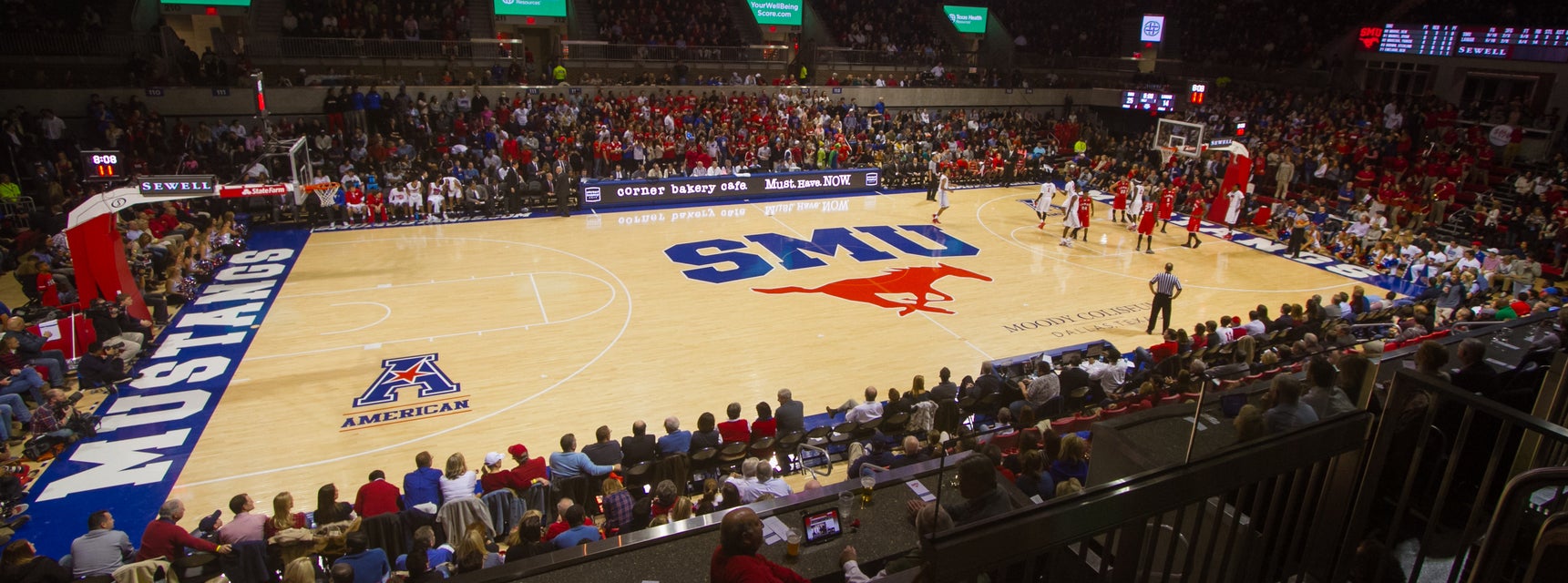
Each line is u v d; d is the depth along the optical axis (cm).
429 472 931
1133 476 299
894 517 592
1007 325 1678
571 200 2698
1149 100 3522
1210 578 420
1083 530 288
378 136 2639
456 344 1524
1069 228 2316
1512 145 2633
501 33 3434
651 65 3447
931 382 1412
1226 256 2253
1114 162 3259
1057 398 1099
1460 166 2564
